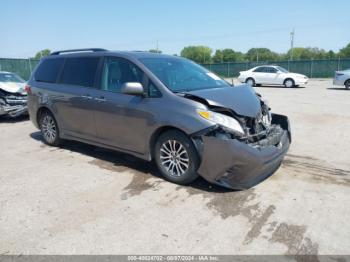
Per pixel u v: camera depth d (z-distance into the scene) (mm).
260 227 3311
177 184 4348
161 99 4316
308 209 3666
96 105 5090
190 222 3418
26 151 6176
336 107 11156
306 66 33938
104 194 4113
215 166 3873
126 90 4312
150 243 3068
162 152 4426
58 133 6141
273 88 21219
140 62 4719
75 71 5668
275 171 4801
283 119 5031
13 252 2975
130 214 3602
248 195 4016
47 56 6461
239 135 3838
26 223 3463
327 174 4707
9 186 4445
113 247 3020
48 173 4906
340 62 32281
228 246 3008
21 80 10570
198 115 3938
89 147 6262
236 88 4691
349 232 3203
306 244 3020
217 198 3945
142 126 4488
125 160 5395
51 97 5945
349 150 5887
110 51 5238
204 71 5422
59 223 3447
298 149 5984
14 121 9641
